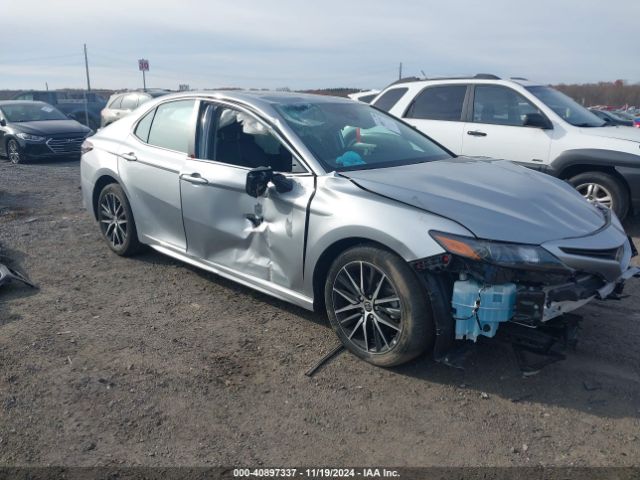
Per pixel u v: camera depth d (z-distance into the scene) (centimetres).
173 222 489
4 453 283
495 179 397
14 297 473
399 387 340
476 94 768
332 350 383
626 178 644
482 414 315
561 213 356
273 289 411
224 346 390
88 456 281
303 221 378
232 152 441
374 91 1024
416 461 279
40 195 905
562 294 312
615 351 379
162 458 281
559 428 302
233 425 307
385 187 357
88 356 374
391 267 335
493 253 309
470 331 321
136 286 498
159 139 511
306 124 429
